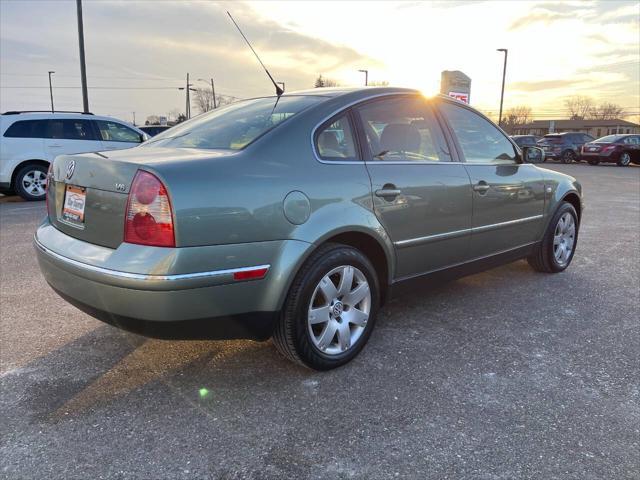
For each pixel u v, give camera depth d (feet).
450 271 11.94
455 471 6.76
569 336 11.12
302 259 8.50
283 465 6.89
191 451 7.18
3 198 35.58
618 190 40.42
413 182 10.46
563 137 81.20
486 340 10.89
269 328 8.55
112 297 7.62
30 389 8.80
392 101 10.87
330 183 9.04
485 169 12.51
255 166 8.27
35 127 33.19
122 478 6.65
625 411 8.18
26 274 15.58
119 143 35.88
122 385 8.97
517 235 13.89
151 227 7.36
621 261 17.62
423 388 8.87
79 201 8.57
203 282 7.55
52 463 6.92
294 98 10.46
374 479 6.62
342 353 9.57
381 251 10.09
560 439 7.43
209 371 9.48
